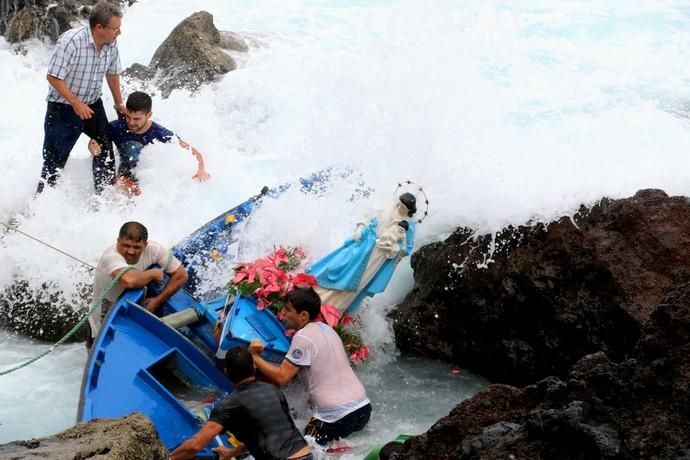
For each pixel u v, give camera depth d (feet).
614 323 39.93
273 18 87.40
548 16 82.02
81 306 45.88
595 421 27.94
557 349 41.70
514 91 65.98
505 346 42.98
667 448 26.58
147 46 82.84
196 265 44.57
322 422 36.81
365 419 37.65
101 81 50.44
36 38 82.53
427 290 44.98
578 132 56.49
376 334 45.52
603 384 28.94
